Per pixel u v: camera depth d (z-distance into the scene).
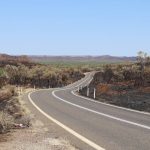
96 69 157.50
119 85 48.81
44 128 16.17
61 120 19.48
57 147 11.56
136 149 11.51
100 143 12.61
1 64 125.94
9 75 90.12
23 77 93.75
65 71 118.19
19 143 12.13
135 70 74.06
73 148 11.58
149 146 12.02
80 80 105.69
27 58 153.25
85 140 13.22
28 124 16.86
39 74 97.19
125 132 15.17
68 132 15.16
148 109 26.31
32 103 32.22
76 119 20.00
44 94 48.97
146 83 48.75
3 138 13.23
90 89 54.22
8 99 35.78
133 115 22.33
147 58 81.06
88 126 17.08
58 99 38.34
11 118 16.98
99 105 30.42
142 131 15.48
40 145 11.77
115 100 34.25
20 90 58.31
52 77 97.56
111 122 18.67
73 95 46.62
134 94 37.03
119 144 12.41
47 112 23.97
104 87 47.84
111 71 82.00
